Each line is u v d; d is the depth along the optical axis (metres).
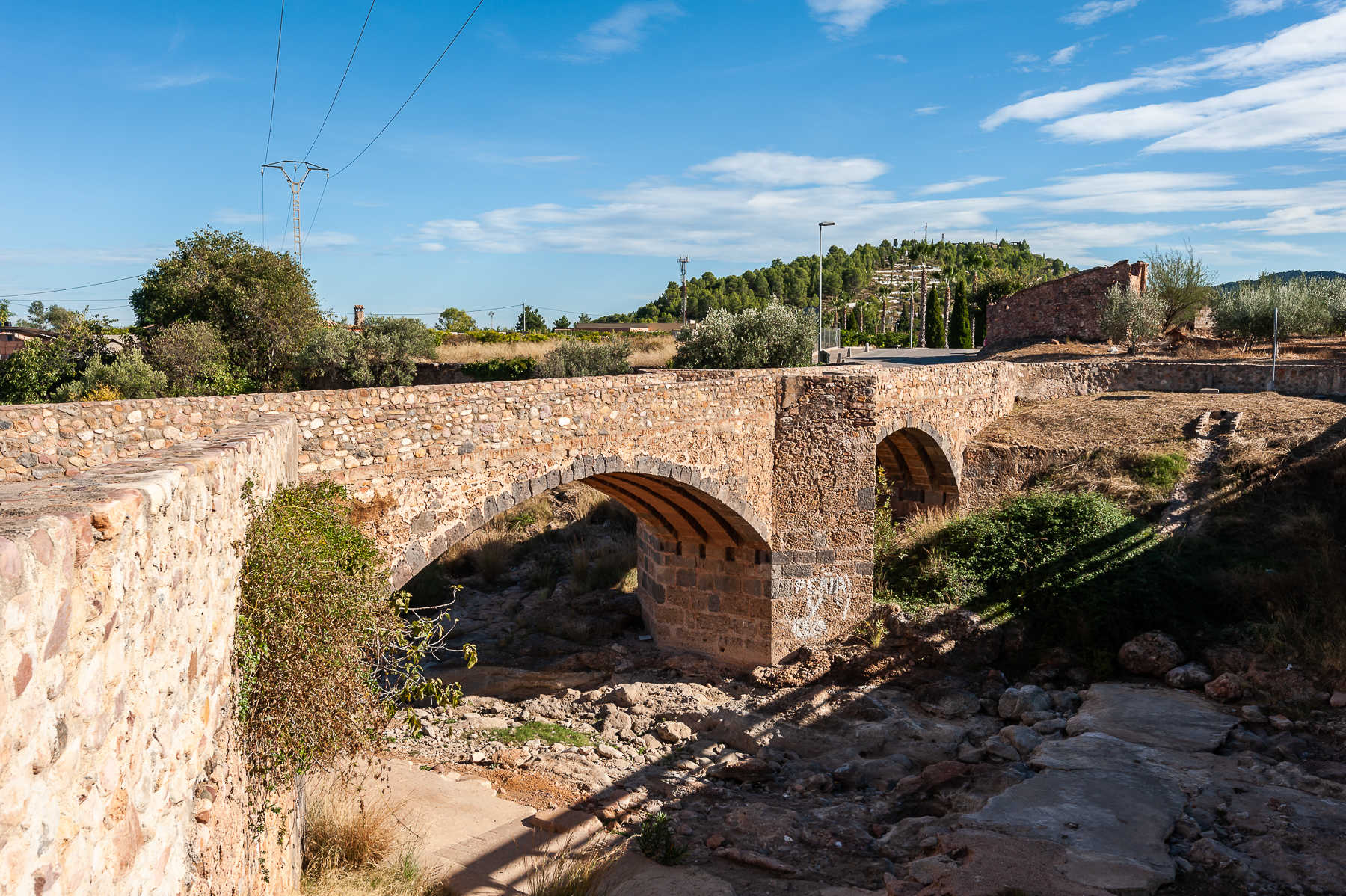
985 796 14.50
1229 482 25.14
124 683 4.02
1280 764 14.65
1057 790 13.90
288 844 9.26
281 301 40.66
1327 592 19.42
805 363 39.41
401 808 13.85
